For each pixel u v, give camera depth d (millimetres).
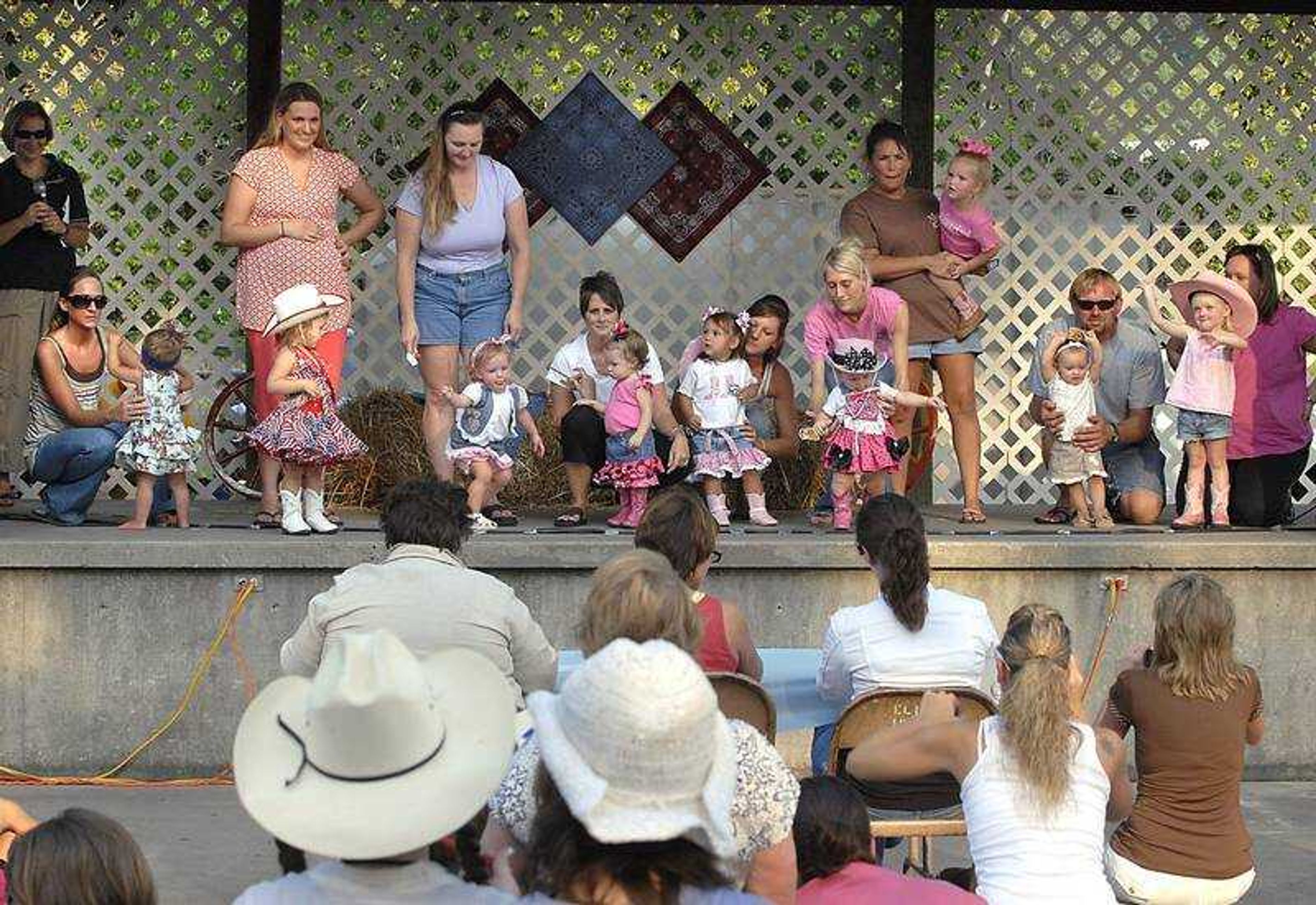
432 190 12445
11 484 13578
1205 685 7613
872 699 7699
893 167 12938
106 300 12969
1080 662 11516
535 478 14164
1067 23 15422
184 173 15141
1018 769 6598
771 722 7695
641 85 15266
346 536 11500
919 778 7395
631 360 12164
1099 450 12508
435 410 12633
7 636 11086
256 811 4645
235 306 13945
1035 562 11430
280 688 4941
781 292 15367
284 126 12367
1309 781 11656
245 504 14344
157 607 11109
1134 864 7547
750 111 15352
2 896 5789
